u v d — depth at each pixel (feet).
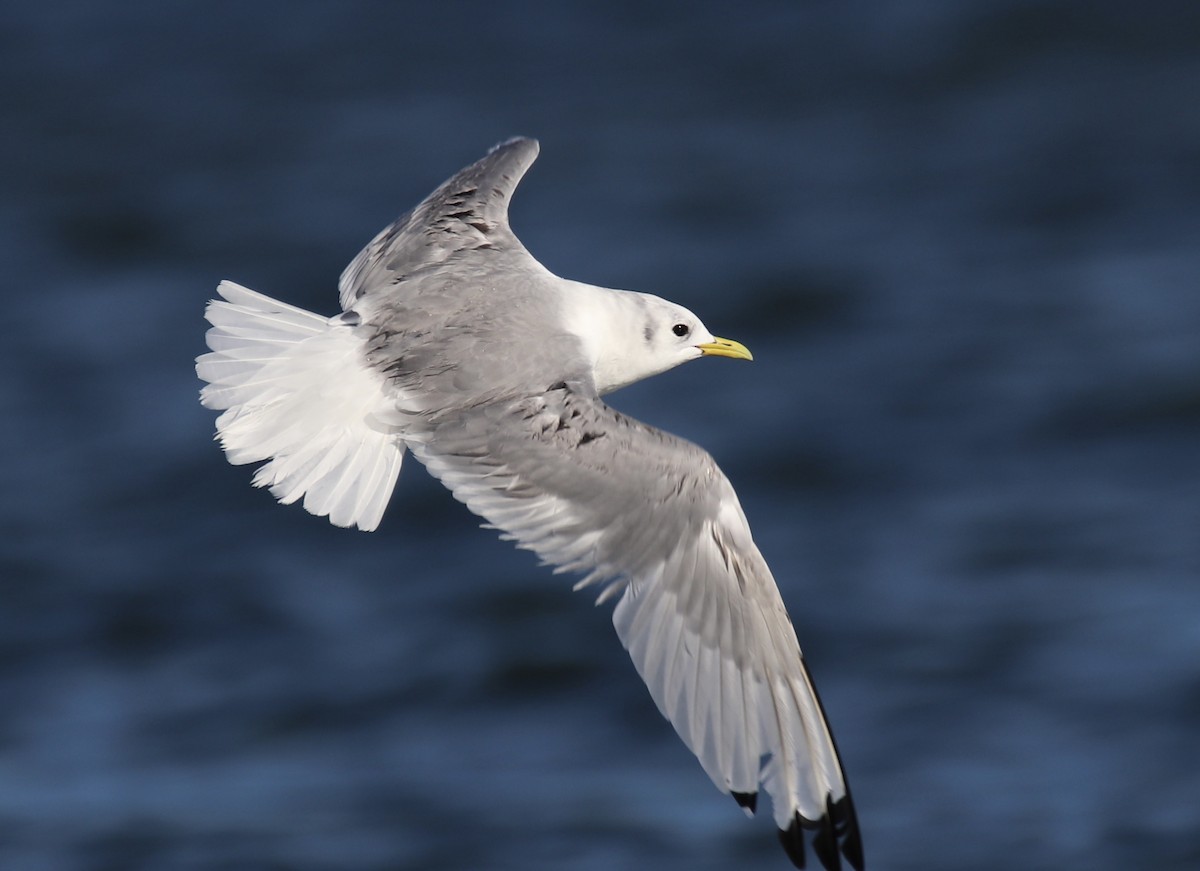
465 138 93.81
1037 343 68.64
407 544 57.47
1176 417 62.13
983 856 39.40
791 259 77.66
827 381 66.90
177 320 74.74
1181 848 39.17
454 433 24.25
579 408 24.07
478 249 28.50
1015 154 87.76
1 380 69.41
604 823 42.06
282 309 26.40
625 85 100.27
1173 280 73.20
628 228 81.61
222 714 47.96
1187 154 85.97
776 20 108.27
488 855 40.75
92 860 41.16
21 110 101.14
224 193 88.53
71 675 50.34
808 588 52.49
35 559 56.80
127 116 99.66
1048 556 53.42
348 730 47.21
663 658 24.02
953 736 44.29
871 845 40.06
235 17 115.03
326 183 89.04
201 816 42.98
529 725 47.09
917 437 62.39
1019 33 102.42
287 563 56.54
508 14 112.98
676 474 23.89
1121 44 99.96
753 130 93.40
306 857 40.93
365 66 105.70
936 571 52.95
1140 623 48.67
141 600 54.49
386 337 25.64
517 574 55.11
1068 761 42.70
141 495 61.00
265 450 24.80
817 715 24.89
